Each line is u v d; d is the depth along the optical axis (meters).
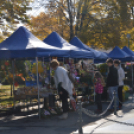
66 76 6.87
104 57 11.06
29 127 6.16
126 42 22.56
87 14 22.58
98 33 22.06
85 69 9.25
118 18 22.08
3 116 7.48
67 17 23.19
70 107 8.26
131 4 21.69
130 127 6.11
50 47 7.12
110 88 8.25
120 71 8.74
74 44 9.85
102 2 21.77
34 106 8.92
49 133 5.61
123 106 9.27
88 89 9.27
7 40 7.30
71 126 6.23
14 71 8.20
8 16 16.50
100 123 6.58
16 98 7.54
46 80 7.81
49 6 22.42
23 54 6.64
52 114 7.38
